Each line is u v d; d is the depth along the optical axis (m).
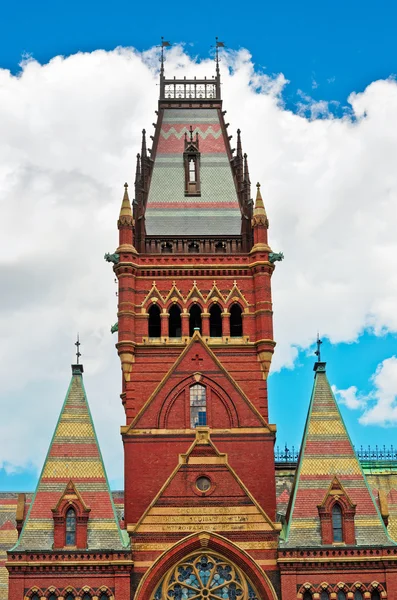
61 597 86.38
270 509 92.62
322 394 95.25
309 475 91.56
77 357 96.25
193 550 88.94
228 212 103.69
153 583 87.81
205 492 90.00
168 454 93.50
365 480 91.56
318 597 86.94
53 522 88.81
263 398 97.25
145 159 105.25
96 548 87.75
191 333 99.75
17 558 87.00
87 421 93.56
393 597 87.00
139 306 99.31
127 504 92.06
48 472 91.06
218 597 88.00
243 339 98.69
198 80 111.00
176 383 95.31
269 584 87.56
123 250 99.81
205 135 107.94
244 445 94.06
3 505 105.50
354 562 87.62
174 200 104.00
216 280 100.44
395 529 100.50
